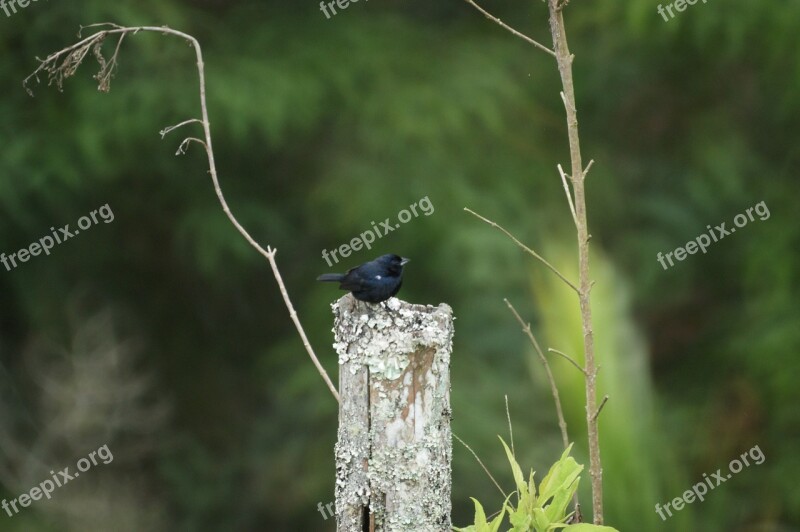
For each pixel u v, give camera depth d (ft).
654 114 54.80
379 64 47.29
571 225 46.62
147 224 48.93
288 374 46.62
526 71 50.62
